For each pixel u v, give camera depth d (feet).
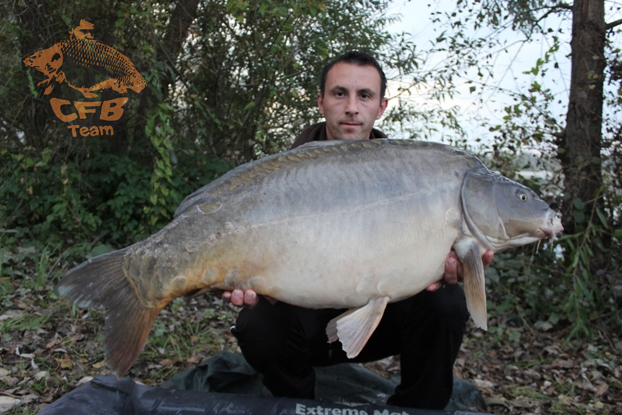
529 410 10.09
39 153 17.28
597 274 14.75
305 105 20.34
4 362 9.84
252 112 19.25
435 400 8.13
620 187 15.11
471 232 6.68
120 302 6.20
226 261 6.19
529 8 17.20
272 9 17.06
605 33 15.76
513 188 6.75
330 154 6.56
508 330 13.97
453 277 6.80
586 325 14.20
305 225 6.26
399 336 8.33
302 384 8.19
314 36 19.48
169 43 18.10
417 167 6.63
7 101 17.34
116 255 6.29
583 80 15.66
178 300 13.57
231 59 19.27
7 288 12.75
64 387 9.16
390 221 6.40
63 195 16.19
